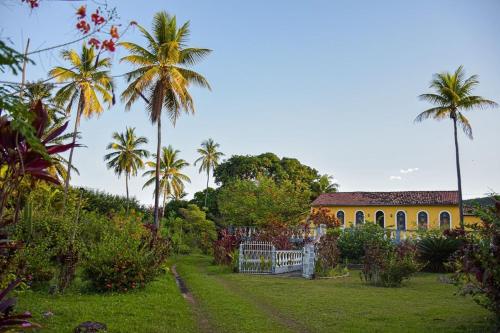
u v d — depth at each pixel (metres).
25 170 4.72
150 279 13.90
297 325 8.88
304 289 14.69
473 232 8.88
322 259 19.97
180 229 45.53
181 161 59.12
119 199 52.78
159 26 30.61
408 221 49.75
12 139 4.60
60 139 23.83
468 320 9.16
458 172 36.81
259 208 35.91
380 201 51.72
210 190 69.81
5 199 4.77
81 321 8.53
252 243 23.44
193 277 18.52
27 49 4.36
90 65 26.92
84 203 29.00
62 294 11.99
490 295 7.65
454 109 37.28
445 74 38.06
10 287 5.13
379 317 9.60
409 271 15.80
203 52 31.09
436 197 50.78
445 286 15.69
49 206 23.55
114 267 12.81
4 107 3.88
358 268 24.52
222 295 12.84
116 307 10.21
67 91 28.06
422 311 10.36
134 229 21.62
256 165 63.81
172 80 30.06
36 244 13.29
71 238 14.76
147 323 8.65
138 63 30.14
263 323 9.00
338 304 11.42
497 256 7.49
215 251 27.66
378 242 19.61
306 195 38.59
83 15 4.61
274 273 21.22
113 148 50.91
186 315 9.70
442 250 22.62
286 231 25.59
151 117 30.11
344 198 53.81
